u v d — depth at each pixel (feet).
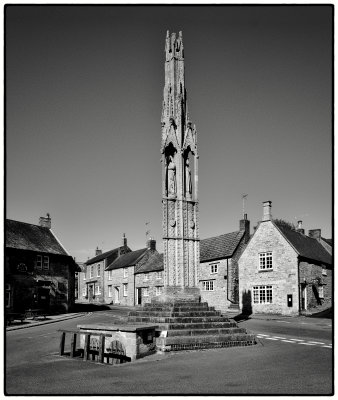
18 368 44.96
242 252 135.33
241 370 41.63
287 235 130.72
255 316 116.57
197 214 71.36
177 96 72.84
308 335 70.64
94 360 50.93
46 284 129.18
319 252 143.54
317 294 129.18
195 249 70.18
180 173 70.49
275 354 50.78
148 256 192.24
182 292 67.10
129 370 42.80
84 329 55.83
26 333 77.00
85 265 247.09
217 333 57.77
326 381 36.65
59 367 45.42
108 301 209.67
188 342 53.52
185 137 72.08
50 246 136.77
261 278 128.36
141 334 50.34
